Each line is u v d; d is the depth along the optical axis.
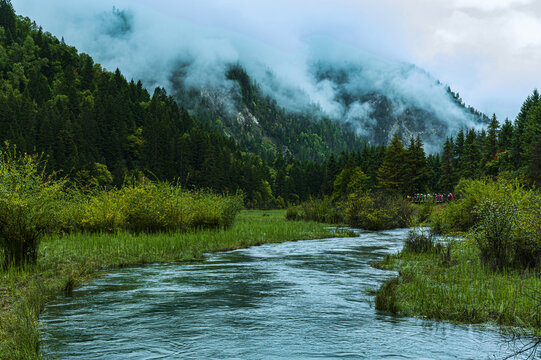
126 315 5.62
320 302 6.50
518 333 5.01
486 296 6.72
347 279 8.66
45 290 6.96
